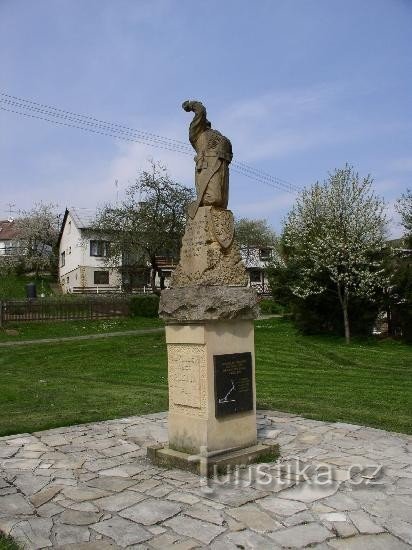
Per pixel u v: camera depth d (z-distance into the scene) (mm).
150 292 47375
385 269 26891
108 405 11891
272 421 9797
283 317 35469
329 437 8570
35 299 34812
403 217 32375
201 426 6941
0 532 5145
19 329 30406
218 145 7633
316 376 17219
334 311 28516
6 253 70750
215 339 7051
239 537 4941
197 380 7027
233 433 7191
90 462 7371
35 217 67375
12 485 6453
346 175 28531
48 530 5156
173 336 7348
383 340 27156
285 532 5035
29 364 21344
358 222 27766
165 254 41219
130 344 26344
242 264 7715
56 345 25859
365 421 9938
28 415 10797
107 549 4754
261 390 14117
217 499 5875
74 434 8992
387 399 12594
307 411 10922
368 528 5105
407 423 9766
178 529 5133
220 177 7570
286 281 29453
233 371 7199
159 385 15312
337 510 5543
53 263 67438
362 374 17750
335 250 26516
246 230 67188
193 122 7762
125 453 7824
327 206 28906
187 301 7031
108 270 52344
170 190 39594
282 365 20359
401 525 5172
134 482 6496
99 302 35344
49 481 6586
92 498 5984
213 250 7348
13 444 8359
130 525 5242
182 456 6996
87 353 23797
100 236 48281
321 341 26953
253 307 7379
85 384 15547
